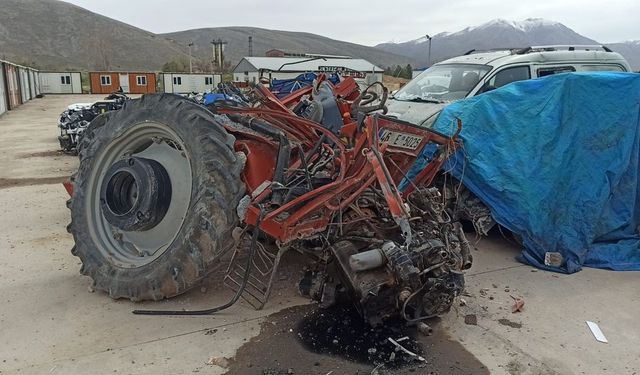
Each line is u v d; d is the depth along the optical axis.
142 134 4.68
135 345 3.68
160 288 4.11
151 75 56.19
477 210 5.82
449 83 7.87
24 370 3.37
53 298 4.38
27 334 3.80
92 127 5.40
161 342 3.72
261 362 3.51
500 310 4.32
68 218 6.71
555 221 5.35
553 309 4.36
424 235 4.05
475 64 7.92
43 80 53.16
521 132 5.57
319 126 4.54
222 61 69.75
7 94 28.84
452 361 3.58
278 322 4.03
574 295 4.64
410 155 4.80
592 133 5.31
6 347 3.63
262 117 4.90
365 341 3.80
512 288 4.76
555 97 5.48
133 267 4.32
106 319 4.04
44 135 16.81
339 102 5.12
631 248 5.44
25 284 4.64
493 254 5.64
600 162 5.29
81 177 4.77
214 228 3.98
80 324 3.96
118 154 4.78
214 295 4.43
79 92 54.69
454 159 5.77
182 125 4.28
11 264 5.11
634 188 5.41
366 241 4.16
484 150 5.67
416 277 3.69
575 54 8.21
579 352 3.71
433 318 4.14
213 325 3.96
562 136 5.41
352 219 4.34
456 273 3.91
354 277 3.84
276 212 3.95
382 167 4.00
